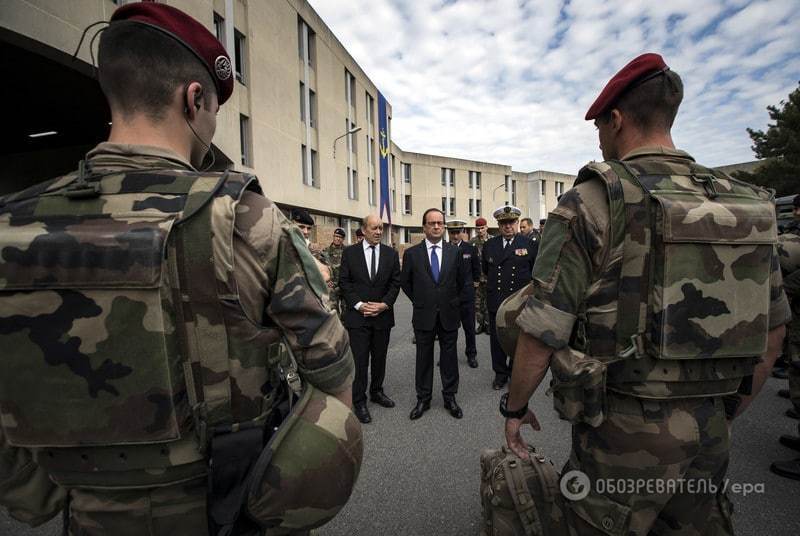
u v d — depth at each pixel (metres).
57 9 5.05
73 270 0.70
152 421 0.72
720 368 1.05
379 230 3.69
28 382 0.71
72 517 0.82
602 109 1.22
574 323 1.11
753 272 1.06
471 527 2.03
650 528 1.11
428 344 3.54
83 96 7.63
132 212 0.74
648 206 1.02
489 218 36.25
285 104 13.67
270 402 0.84
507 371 4.18
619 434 1.07
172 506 0.79
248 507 0.77
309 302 0.82
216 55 0.94
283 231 0.83
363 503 2.23
